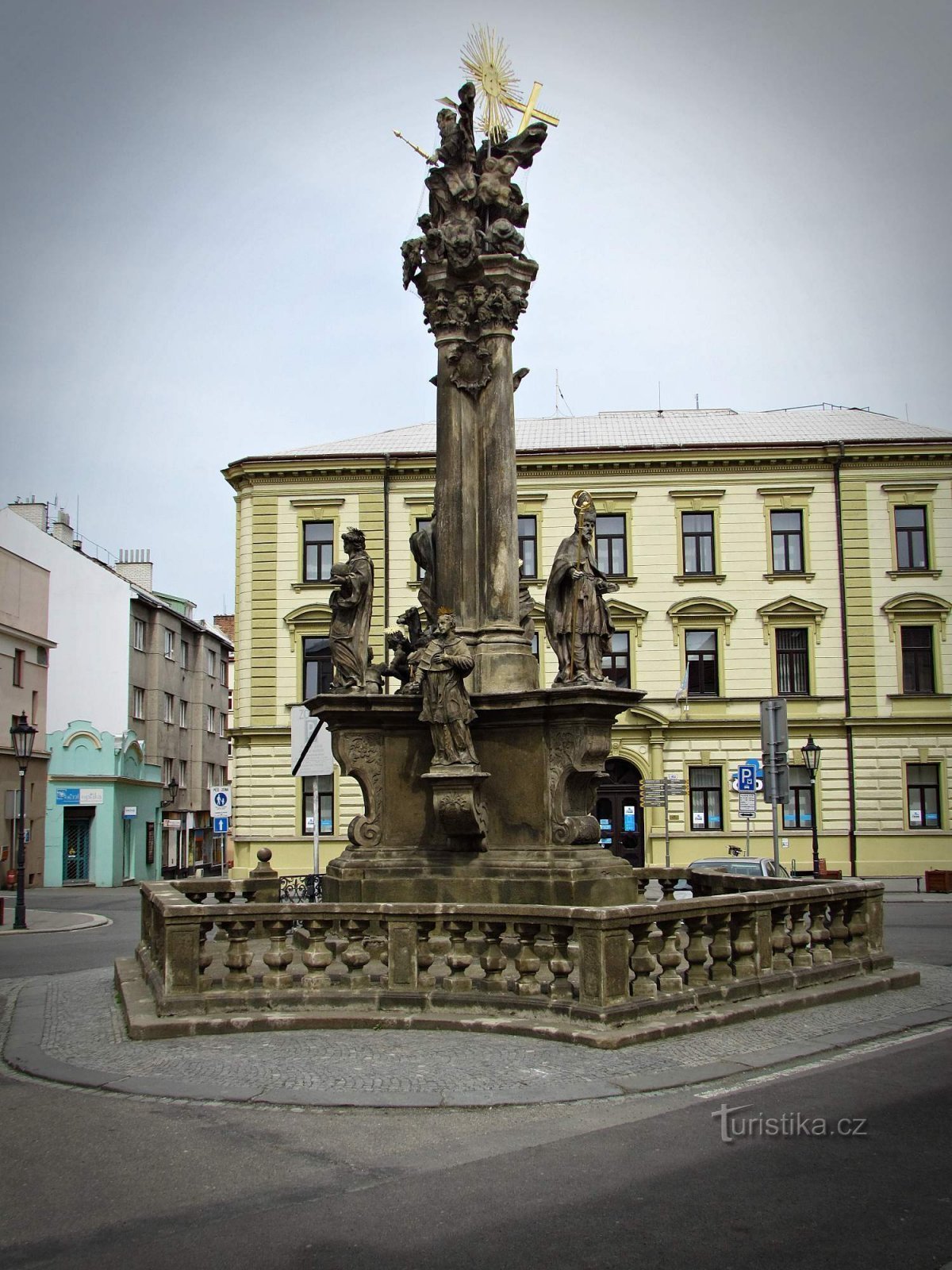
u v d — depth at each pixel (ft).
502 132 52.11
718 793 143.74
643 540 147.02
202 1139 24.76
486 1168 22.63
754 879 51.70
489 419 48.80
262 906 36.76
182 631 240.73
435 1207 20.58
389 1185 21.75
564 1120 25.77
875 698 144.46
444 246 49.11
